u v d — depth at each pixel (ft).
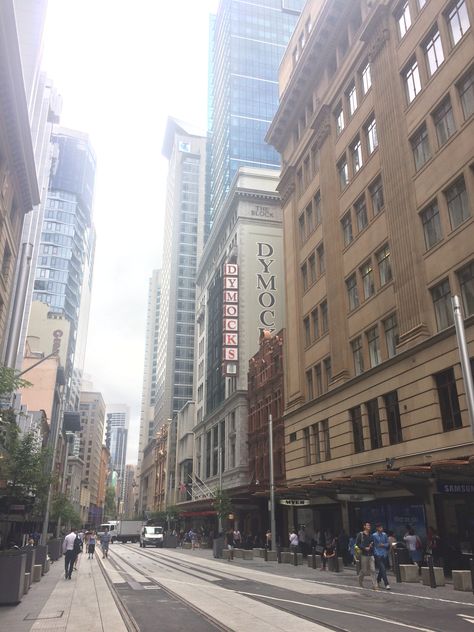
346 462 96.99
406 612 39.14
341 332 105.19
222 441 223.71
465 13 75.51
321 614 38.34
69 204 564.30
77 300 560.61
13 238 122.21
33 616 38.11
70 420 307.58
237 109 382.42
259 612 39.37
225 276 216.54
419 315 77.82
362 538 56.34
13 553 45.91
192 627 33.45
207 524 229.04
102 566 91.50
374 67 99.09
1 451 82.84
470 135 71.15
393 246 86.79
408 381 78.59
